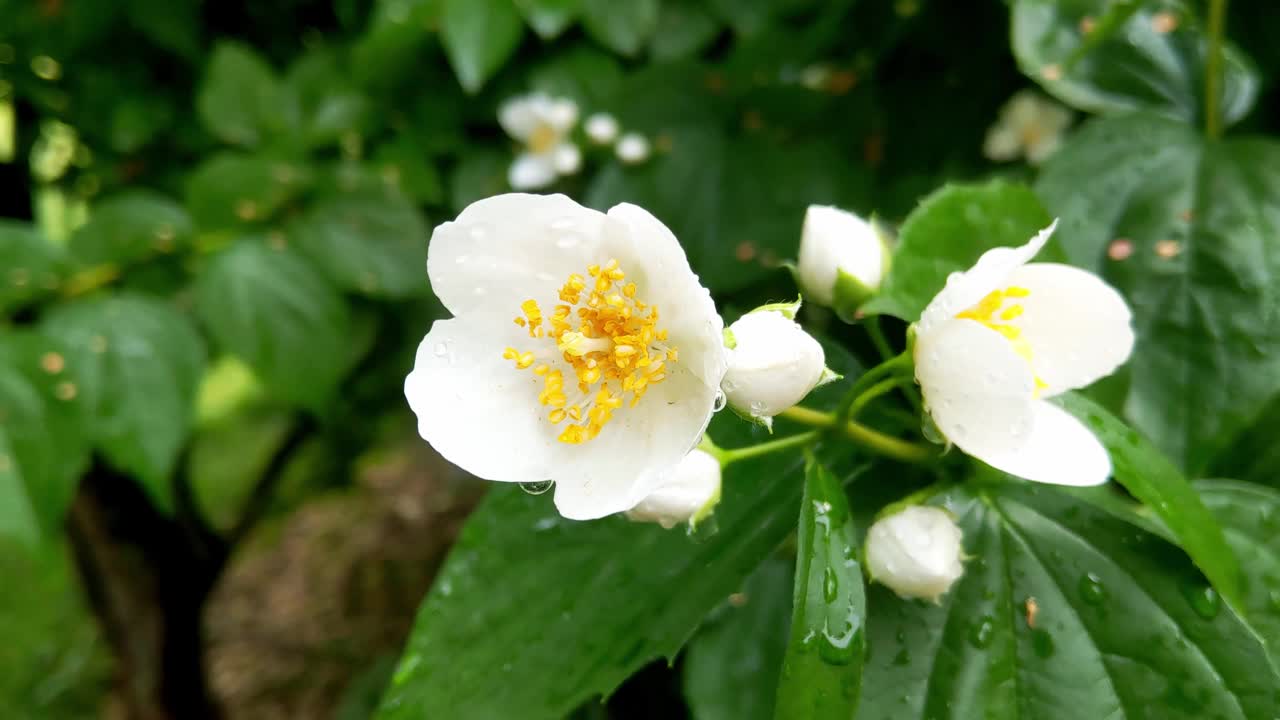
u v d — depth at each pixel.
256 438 0.49
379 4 0.24
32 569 0.54
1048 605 0.14
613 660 0.15
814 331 0.20
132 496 0.33
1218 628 0.14
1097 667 0.14
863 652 0.13
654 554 0.15
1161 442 0.16
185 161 0.28
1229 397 0.16
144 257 0.23
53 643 0.51
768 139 0.23
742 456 0.14
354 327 0.28
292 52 0.29
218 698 0.46
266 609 0.53
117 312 0.22
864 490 0.16
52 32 0.26
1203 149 0.17
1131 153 0.17
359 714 0.35
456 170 0.26
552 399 0.14
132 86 0.27
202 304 0.22
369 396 0.34
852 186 0.22
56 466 0.21
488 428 0.14
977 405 0.13
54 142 0.29
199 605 0.38
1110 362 0.14
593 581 0.16
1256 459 0.17
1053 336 0.15
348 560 0.52
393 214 0.24
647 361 0.14
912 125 0.23
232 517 0.45
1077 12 0.18
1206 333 0.16
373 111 0.25
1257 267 0.16
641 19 0.23
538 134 0.25
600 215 0.14
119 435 0.21
